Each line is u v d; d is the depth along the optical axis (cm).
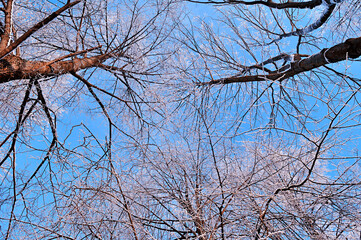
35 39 483
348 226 334
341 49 367
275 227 347
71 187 356
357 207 339
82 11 457
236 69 514
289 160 363
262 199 350
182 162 394
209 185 357
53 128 439
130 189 381
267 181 368
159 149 396
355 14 402
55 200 368
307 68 424
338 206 336
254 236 324
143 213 376
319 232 337
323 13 407
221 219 316
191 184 375
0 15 420
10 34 383
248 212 339
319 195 329
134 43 485
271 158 360
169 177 388
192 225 356
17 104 473
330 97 290
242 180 342
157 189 381
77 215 347
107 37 484
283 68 475
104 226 352
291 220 343
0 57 345
